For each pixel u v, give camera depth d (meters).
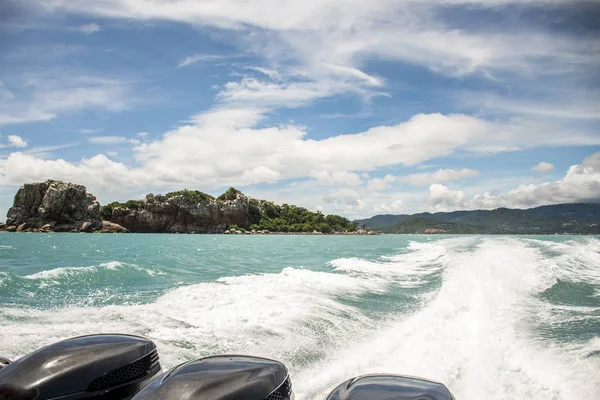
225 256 23.38
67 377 2.52
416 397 2.16
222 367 2.51
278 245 42.69
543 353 5.01
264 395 2.37
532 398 3.90
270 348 5.33
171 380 2.32
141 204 137.38
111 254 24.94
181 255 24.28
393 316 7.27
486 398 3.93
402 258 18.19
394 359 4.94
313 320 6.72
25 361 2.60
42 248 32.34
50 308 7.50
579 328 6.09
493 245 19.91
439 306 7.64
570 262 12.60
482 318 6.64
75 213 116.31
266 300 8.14
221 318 6.68
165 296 8.72
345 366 4.73
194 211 140.38
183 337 5.65
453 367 4.66
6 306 7.63
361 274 12.48
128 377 2.77
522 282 9.48
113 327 6.07
